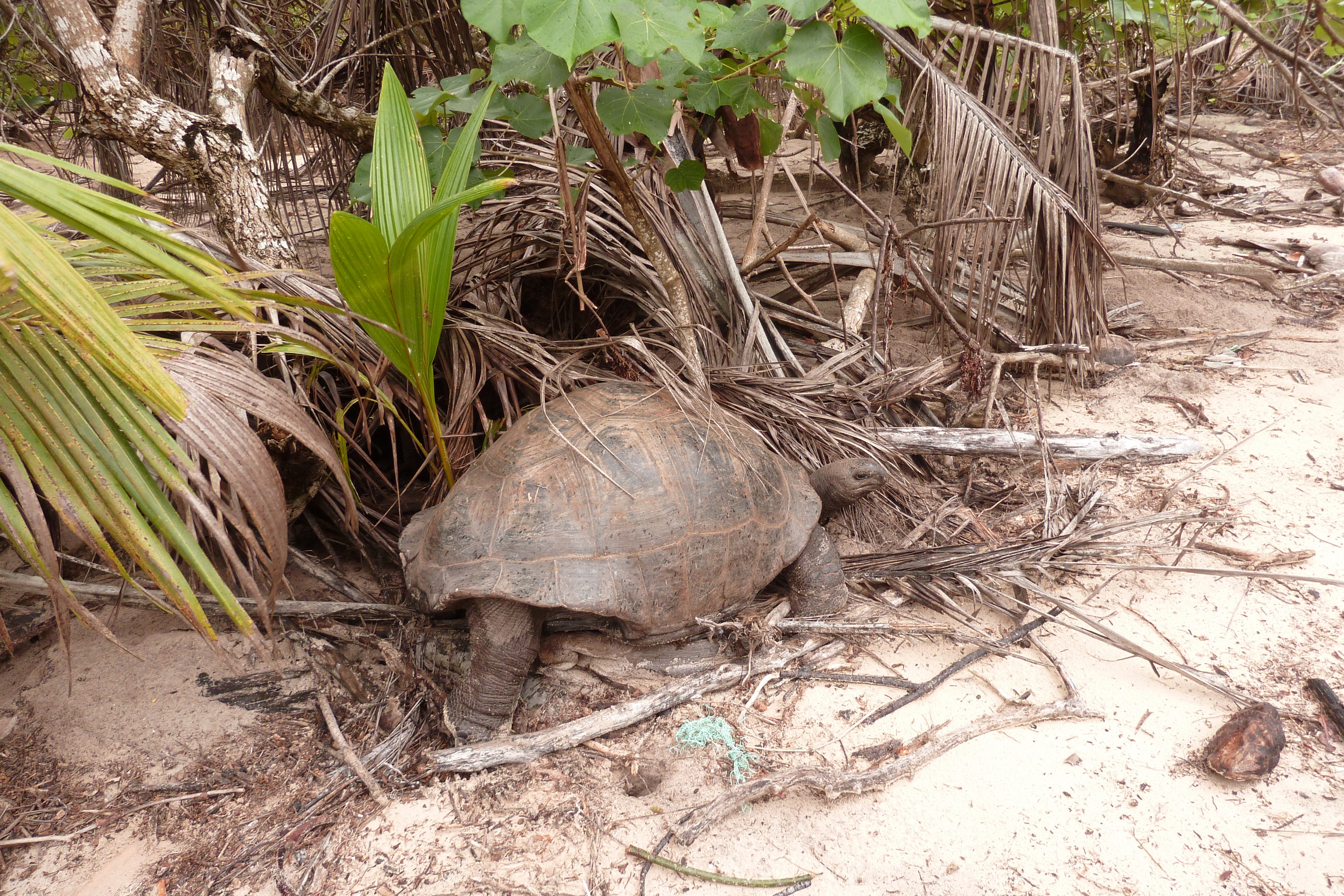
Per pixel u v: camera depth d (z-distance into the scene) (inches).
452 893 91.1
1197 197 281.4
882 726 110.3
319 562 136.5
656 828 98.0
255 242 131.9
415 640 124.4
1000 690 115.7
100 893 92.6
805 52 107.5
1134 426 174.1
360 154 196.2
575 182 164.7
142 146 127.3
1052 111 157.3
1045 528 141.3
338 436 134.6
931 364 168.7
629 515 110.0
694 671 118.7
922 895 89.4
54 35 164.4
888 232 157.0
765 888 90.4
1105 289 236.7
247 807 102.4
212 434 78.9
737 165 317.1
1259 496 151.0
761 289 217.8
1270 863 91.0
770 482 124.3
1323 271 239.8
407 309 109.2
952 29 153.2
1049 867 91.9
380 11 181.9
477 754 104.3
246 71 136.4
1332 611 126.2
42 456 68.8
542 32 91.7
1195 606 129.0
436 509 120.9
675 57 123.3
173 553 124.1
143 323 83.8
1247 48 335.3
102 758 108.0
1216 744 102.4
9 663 122.0
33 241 57.1
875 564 134.0
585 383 140.3
